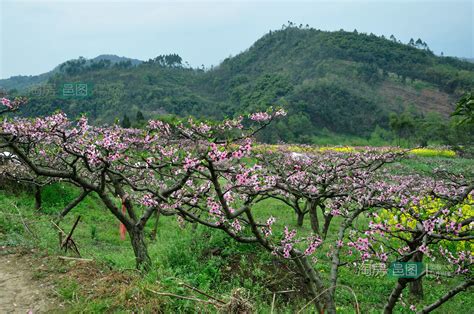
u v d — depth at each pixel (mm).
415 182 15617
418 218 5605
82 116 7332
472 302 8555
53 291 5613
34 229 8234
